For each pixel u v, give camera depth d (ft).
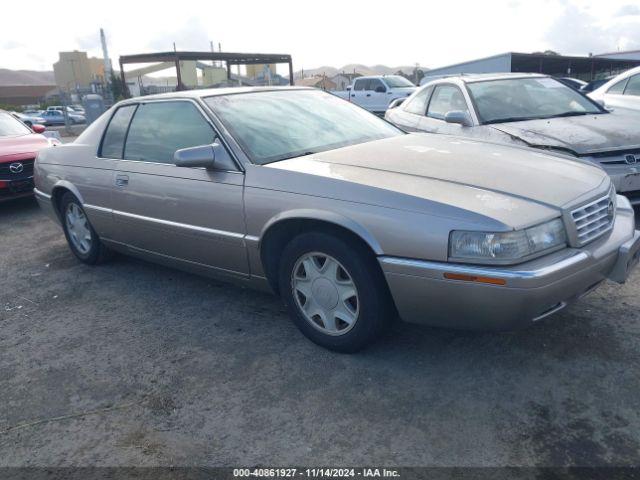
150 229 13.30
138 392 9.84
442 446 7.93
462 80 21.62
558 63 95.20
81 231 16.48
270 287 11.49
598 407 8.50
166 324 12.43
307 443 8.21
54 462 8.21
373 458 7.80
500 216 8.48
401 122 24.57
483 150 11.54
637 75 24.98
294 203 10.13
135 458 8.16
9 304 14.33
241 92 13.33
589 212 9.37
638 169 16.20
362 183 9.60
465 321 8.90
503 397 8.92
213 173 11.48
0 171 23.97
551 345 10.30
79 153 15.55
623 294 12.14
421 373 9.73
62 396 9.90
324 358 10.46
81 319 13.05
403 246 8.91
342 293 10.09
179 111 12.89
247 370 10.27
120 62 58.75
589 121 18.29
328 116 13.46
